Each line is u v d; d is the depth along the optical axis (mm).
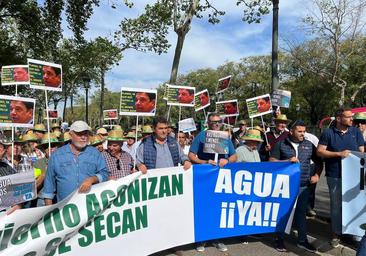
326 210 8695
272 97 10969
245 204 6402
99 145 7305
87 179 4730
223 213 6289
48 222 4453
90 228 4875
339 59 33188
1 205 4066
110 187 5016
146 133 9031
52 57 26797
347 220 5996
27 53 27531
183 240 5977
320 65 34906
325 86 44562
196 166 6031
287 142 6562
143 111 6559
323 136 6305
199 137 6480
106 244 5047
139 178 5414
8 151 7105
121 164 6125
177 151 6258
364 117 7230
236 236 6910
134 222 5359
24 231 4262
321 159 6645
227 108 11805
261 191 6453
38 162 6516
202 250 6281
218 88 12570
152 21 22047
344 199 6027
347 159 6020
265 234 7238
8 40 27422
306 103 50156
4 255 4102
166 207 5758
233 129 12328
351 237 6559
